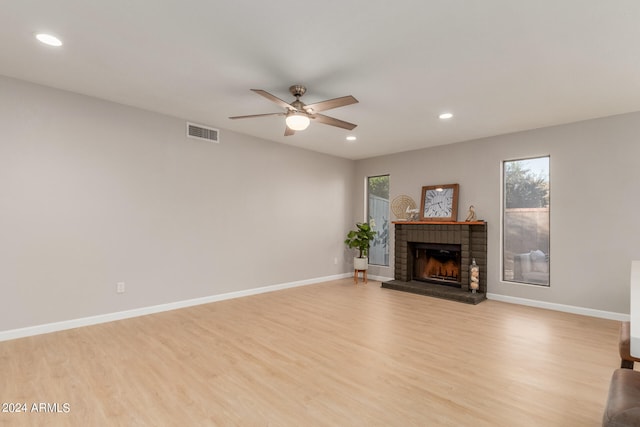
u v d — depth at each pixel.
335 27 2.34
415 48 2.61
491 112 4.04
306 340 3.29
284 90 3.46
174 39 2.52
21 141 3.30
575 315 4.25
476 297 4.84
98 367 2.66
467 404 2.18
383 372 2.62
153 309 4.19
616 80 3.12
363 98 3.64
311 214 6.25
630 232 3.99
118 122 3.91
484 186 5.21
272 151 5.59
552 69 2.92
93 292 3.73
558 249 4.50
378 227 6.82
